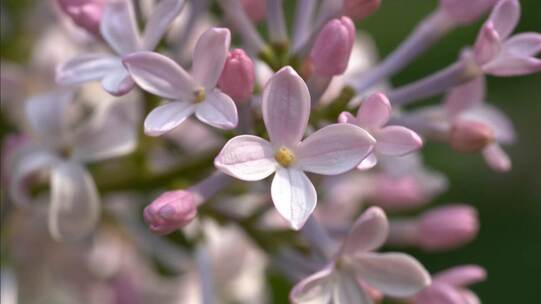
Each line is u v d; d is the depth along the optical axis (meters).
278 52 0.17
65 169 0.18
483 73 0.16
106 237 0.21
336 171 0.15
